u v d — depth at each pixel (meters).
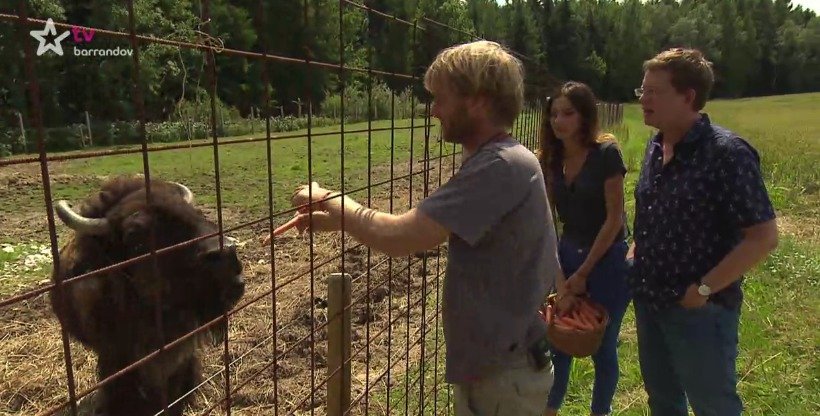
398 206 10.79
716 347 3.11
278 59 2.04
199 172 15.44
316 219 2.35
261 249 8.09
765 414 4.32
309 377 4.86
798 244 8.38
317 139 21.09
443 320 2.39
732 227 2.96
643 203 3.33
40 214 10.86
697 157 3.01
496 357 2.27
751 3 100.31
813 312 5.94
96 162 16.64
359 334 5.59
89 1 26.33
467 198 2.11
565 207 4.15
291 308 6.08
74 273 3.74
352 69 2.51
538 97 8.02
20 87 22.78
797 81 95.75
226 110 21.73
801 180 13.62
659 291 3.20
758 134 24.47
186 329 3.72
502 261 2.21
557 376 4.14
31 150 21.73
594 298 4.02
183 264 3.57
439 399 4.45
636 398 4.55
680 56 3.02
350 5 2.40
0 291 6.40
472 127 2.23
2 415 4.19
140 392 3.77
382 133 23.03
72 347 5.11
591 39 84.81
